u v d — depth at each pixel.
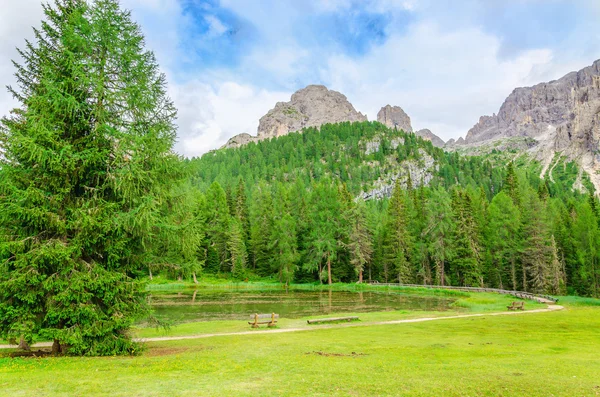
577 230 60.97
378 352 14.56
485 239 65.12
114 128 14.16
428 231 64.56
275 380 9.73
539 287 52.38
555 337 18.77
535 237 53.44
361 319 26.66
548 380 9.91
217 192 83.06
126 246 14.45
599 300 39.97
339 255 74.75
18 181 12.98
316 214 73.06
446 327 22.41
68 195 13.55
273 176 184.88
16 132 12.63
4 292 12.18
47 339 12.80
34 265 12.20
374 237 78.94
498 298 42.84
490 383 9.56
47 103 13.17
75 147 13.79
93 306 13.08
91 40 14.16
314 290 61.03
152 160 14.43
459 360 12.89
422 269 65.81
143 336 19.66
